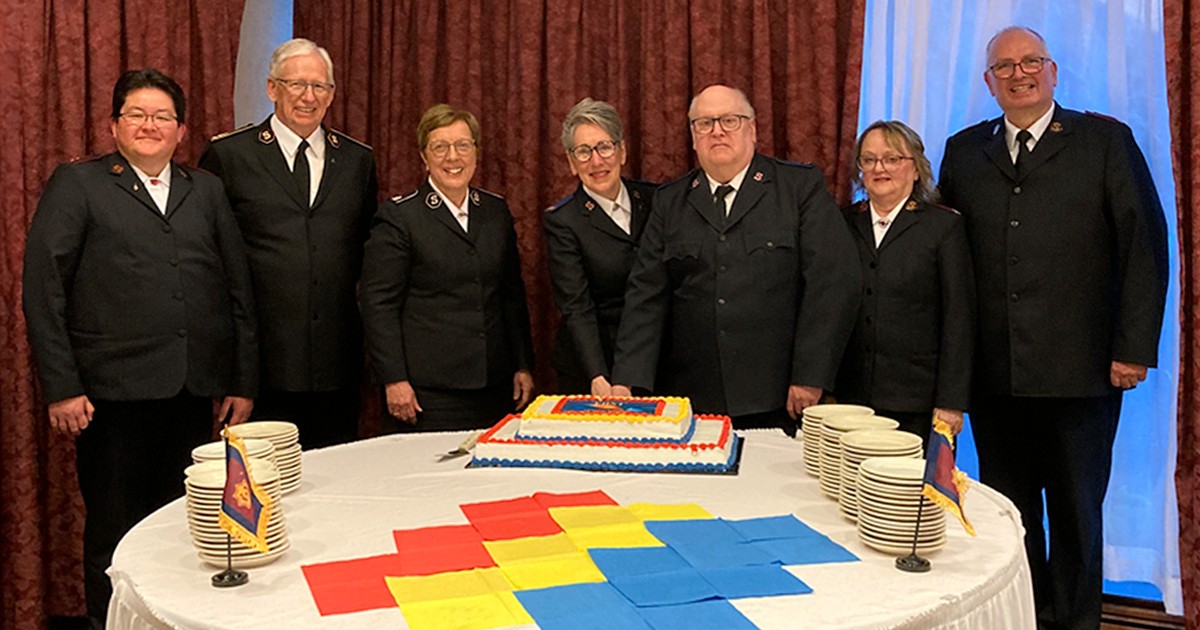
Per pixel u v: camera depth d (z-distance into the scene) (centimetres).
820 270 269
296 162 303
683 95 342
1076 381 269
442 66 373
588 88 356
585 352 293
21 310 300
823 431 190
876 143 280
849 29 324
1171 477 297
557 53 355
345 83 378
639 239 303
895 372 279
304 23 384
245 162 299
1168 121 294
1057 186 271
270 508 153
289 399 314
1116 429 289
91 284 262
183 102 274
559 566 151
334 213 306
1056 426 279
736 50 339
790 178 277
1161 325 266
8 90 298
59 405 256
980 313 283
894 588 144
